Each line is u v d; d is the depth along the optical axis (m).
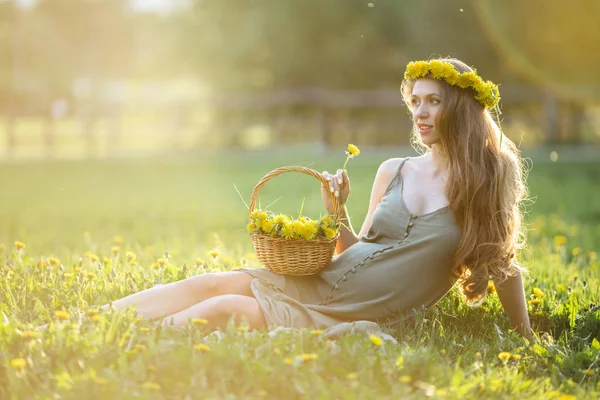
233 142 30.75
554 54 28.30
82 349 3.54
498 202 4.55
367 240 4.68
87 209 13.96
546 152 27.23
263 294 4.40
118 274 5.36
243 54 31.48
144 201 15.31
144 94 32.22
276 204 14.46
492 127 4.70
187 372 3.40
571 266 7.04
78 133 34.66
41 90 28.77
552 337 4.84
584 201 14.95
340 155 26.67
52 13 31.89
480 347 4.32
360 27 31.42
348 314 4.45
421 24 29.84
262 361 3.46
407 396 3.30
